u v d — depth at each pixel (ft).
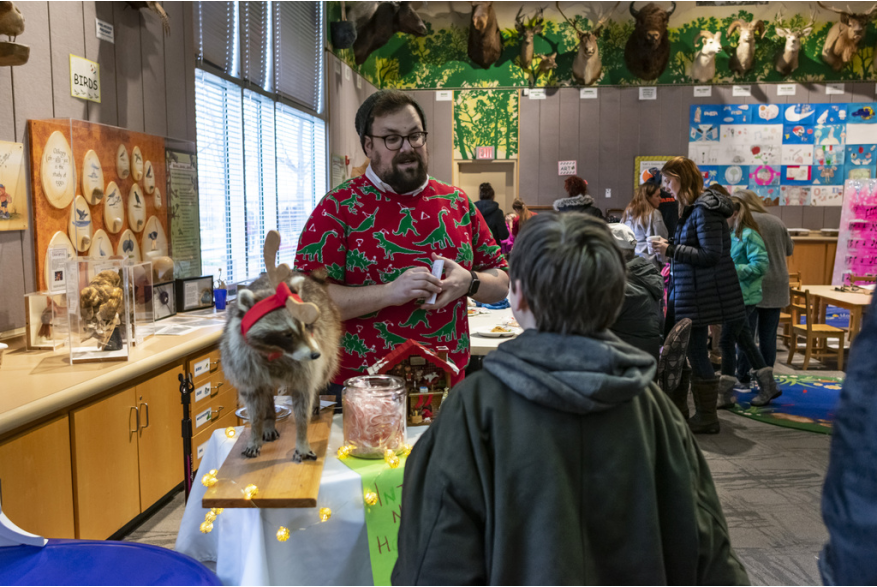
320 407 5.59
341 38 23.72
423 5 31.30
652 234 17.15
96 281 8.66
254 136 17.83
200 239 14.40
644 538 3.31
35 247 9.57
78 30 10.45
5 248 9.01
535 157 31.99
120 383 8.54
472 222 6.63
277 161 19.21
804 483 11.05
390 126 5.66
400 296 5.48
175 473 10.13
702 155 31.40
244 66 16.92
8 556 4.83
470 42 30.14
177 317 12.44
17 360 8.71
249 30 17.03
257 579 4.04
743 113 31.09
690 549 3.50
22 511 6.88
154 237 12.51
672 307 13.28
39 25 9.59
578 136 31.73
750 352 15.53
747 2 30.50
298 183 21.31
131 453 8.96
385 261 5.99
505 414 3.35
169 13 13.17
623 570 3.31
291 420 5.32
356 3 24.98
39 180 9.52
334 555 4.49
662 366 11.21
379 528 4.52
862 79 30.71
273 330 3.86
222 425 11.66
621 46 31.14
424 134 5.91
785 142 31.09
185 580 4.33
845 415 3.67
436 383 5.60
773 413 14.93
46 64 9.73
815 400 16.01
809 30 29.37
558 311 3.36
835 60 29.99
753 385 17.54
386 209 5.99
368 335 5.96
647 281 11.01
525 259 3.45
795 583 7.88
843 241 24.79
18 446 6.81
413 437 5.24
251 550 4.16
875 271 23.72
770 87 30.94
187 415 6.21
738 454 12.40
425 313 5.97
